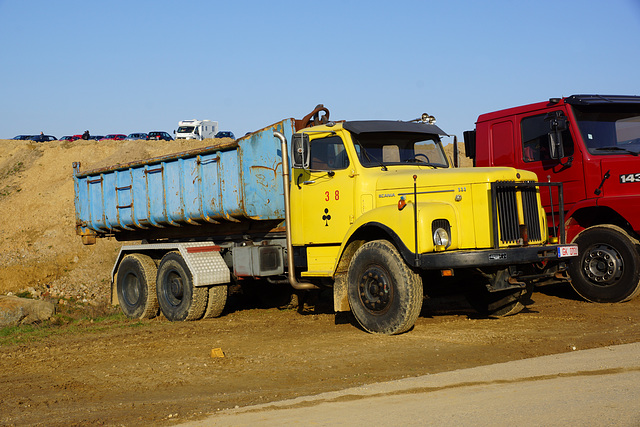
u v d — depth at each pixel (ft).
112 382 21.38
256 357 24.17
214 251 37.24
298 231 31.65
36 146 138.82
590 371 18.42
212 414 16.55
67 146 132.36
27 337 32.60
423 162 31.14
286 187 31.09
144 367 23.52
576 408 14.78
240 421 15.64
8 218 98.43
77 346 28.81
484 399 16.10
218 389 19.69
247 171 33.04
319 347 25.30
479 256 25.07
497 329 27.14
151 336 30.83
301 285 31.30
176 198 37.93
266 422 15.35
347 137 29.63
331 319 33.14
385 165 29.71
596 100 33.45
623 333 24.80
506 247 26.12
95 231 46.96
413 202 26.45
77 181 47.78
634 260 31.42
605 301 32.65
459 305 35.19
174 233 42.06
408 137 31.04
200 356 25.05
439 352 23.03
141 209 41.11
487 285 26.99
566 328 26.61
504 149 37.14
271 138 34.04
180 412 17.04
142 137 169.37
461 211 26.43
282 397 17.99
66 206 98.53
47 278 70.95
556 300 35.12
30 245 85.71
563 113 33.47
